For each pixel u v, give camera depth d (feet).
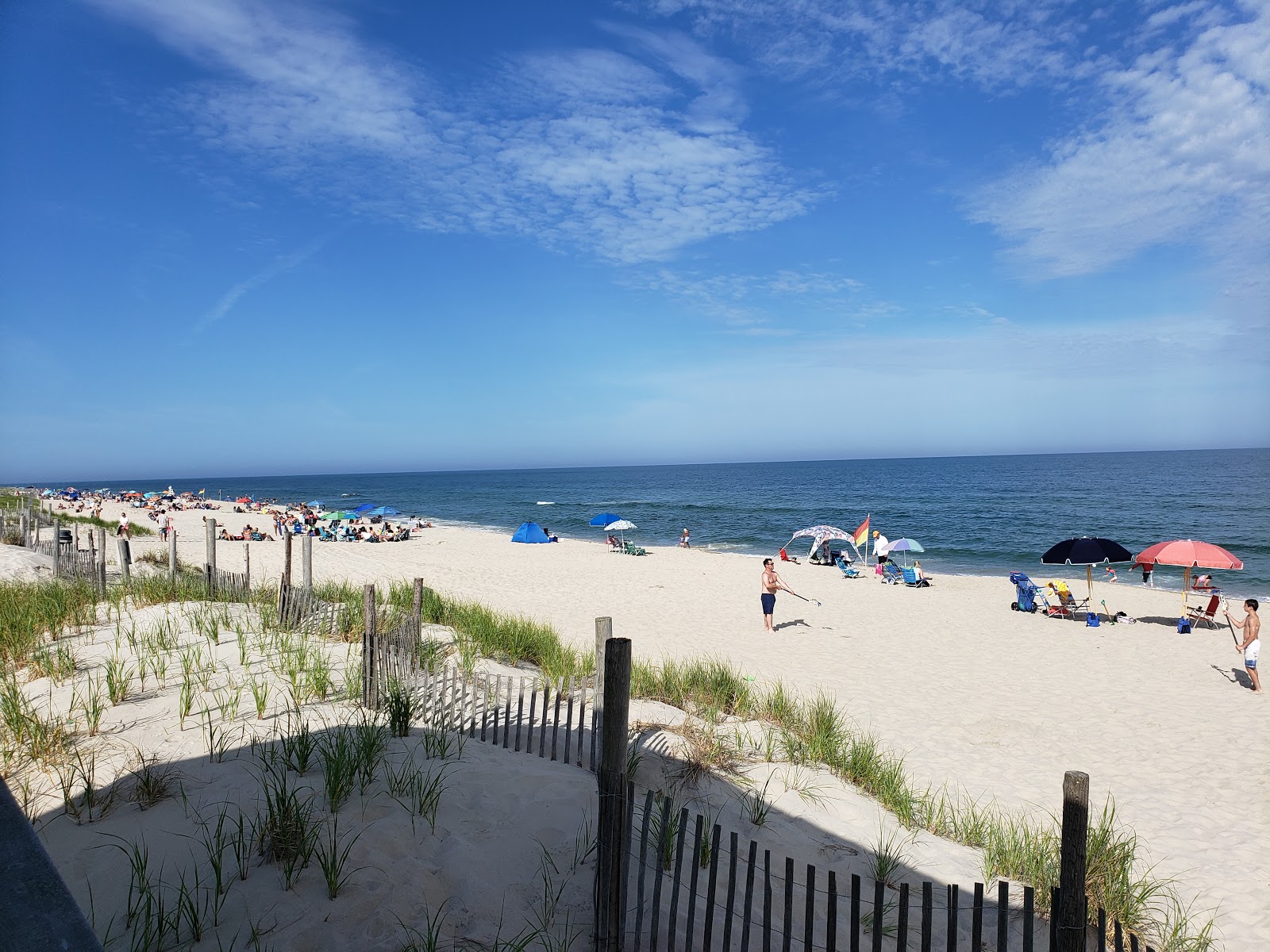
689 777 18.52
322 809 13.21
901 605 62.59
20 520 80.07
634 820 15.56
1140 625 54.49
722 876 14.19
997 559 102.47
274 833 11.94
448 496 336.90
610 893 11.02
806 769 21.39
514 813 14.46
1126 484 268.62
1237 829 22.11
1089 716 33.06
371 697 19.43
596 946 11.10
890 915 14.60
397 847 12.53
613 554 105.29
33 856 6.01
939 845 18.51
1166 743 29.73
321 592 38.32
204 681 19.93
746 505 217.36
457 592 65.82
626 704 11.26
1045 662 43.21
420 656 22.67
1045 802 23.29
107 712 17.34
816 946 12.83
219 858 11.35
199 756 15.16
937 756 27.37
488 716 20.12
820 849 16.70
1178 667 42.34
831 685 37.27
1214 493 216.74
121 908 10.45
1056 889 10.57
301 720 17.30
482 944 10.85
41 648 22.80
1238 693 36.94
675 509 210.59
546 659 30.89
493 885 12.21
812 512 186.91
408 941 10.59
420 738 17.54
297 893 11.09
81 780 13.75
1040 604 60.18
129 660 21.79
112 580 42.70
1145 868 19.65
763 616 57.57
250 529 111.65
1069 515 163.94
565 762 17.75
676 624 54.03
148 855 11.64
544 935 11.32
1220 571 86.58
